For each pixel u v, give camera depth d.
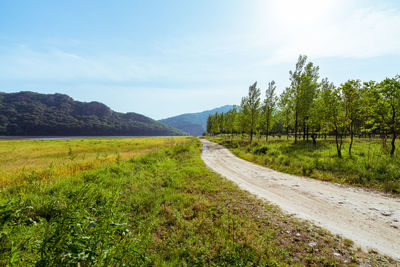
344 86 13.51
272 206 6.27
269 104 32.75
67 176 8.79
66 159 17.33
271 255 3.59
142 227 4.43
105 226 2.55
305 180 9.75
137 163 14.10
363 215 5.43
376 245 3.97
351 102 13.47
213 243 3.97
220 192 7.82
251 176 10.87
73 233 2.18
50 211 4.14
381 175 8.77
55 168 10.92
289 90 27.41
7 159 17.64
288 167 12.67
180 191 7.80
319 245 4.00
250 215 5.53
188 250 3.69
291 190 8.09
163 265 3.13
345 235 4.41
